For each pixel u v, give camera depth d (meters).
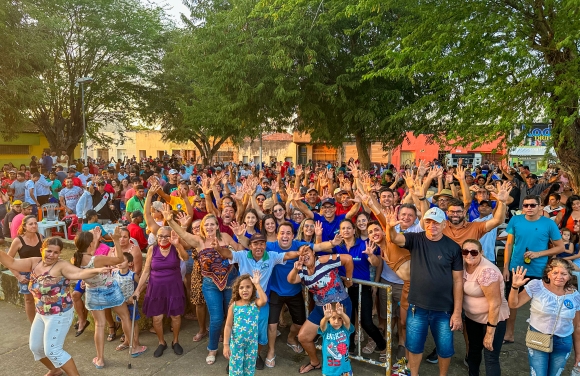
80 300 5.37
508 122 6.52
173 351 4.96
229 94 13.18
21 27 17.64
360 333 4.55
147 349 5.03
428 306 3.79
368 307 4.58
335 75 12.66
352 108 12.21
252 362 4.07
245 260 4.52
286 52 11.48
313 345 4.39
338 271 4.57
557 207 6.50
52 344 3.99
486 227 4.19
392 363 4.53
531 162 20.38
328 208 5.54
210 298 4.66
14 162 26.83
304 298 4.80
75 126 24.05
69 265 4.09
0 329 5.57
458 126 7.76
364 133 13.68
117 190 11.04
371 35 12.47
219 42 12.81
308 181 11.16
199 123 21.67
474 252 3.67
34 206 10.12
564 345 3.62
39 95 17.56
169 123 27.00
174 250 4.97
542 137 7.82
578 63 6.42
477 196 6.81
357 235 5.01
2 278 6.58
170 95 25.00
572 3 5.82
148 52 24.08
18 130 19.23
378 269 4.81
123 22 22.22
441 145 10.88
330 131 13.68
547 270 3.66
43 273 4.00
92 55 22.53
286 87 12.01
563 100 6.09
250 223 5.28
